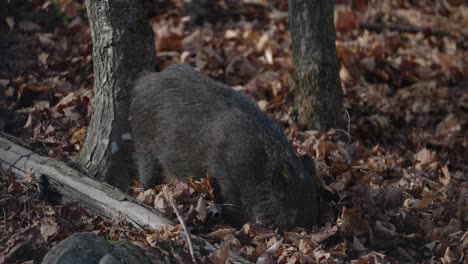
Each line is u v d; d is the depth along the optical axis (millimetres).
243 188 9039
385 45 15211
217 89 9453
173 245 7766
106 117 9609
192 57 13391
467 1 18312
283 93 12547
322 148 10797
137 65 9695
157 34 13930
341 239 8766
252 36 14305
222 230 8398
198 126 9234
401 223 9227
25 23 12812
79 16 13656
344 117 12312
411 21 16938
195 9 15078
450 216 9477
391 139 12570
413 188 10219
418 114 13344
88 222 8367
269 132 9156
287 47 14398
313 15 11375
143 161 9625
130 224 8320
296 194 8789
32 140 10156
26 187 8828
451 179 11141
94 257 7105
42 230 8078
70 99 11117
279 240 8273
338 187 9492
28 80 11711
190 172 9312
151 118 9508
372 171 10477
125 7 9414
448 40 16219
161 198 8797
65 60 12336
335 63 11688
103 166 9617
